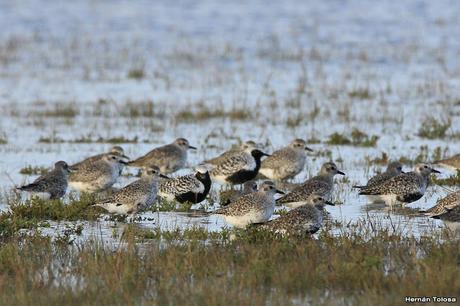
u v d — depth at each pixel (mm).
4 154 22203
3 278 11352
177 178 17297
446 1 58688
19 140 24047
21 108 28688
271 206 14781
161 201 17594
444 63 38062
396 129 25422
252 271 11375
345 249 12539
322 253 12484
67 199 18172
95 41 44094
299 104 29156
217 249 12664
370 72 35969
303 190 16500
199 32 47469
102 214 16359
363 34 46594
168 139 24344
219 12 55125
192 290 10820
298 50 41281
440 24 49719
